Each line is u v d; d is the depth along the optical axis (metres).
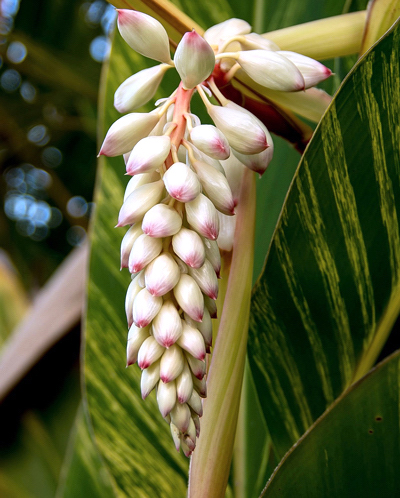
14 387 1.29
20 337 1.31
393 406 0.60
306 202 0.62
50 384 1.44
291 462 0.61
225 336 0.60
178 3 0.88
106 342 0.87
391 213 0.63
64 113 2.41
